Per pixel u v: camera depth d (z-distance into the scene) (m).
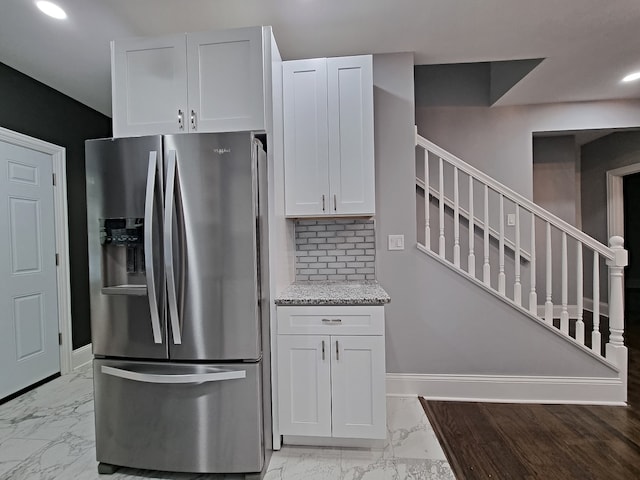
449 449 1.83
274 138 1.85
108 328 1.68
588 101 3.33
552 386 2.34
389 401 2.34
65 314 2.94
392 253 2.44
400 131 2.45
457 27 2.15
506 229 3.30
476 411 2.21
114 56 1.84
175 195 1.60
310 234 2.49
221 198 1.60
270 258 1.83
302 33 2.20
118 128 1.84
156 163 1.60
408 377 2.42
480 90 3.41
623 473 1.63
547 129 3.37
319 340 1.81
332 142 2.09
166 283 1.60
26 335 2.61
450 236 2.98
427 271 2.42
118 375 1.64
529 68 2.72
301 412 1.83
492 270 3.01
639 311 4.44
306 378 1.82
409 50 2.42
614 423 2.05
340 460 1.76
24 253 2.61
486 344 2.38
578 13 2.02
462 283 2.39
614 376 2.30
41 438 1.98
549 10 1.99
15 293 2.53
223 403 1.62
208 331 1.62
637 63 2.61
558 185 4.17
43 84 2.78
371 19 2.06
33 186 2.69
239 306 1.61
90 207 1.68
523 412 2.20
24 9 1.88
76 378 2.84
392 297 2.44
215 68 1.78
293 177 2.10
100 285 1.69
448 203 2.94
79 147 3.16
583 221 4.70
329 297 1.84
